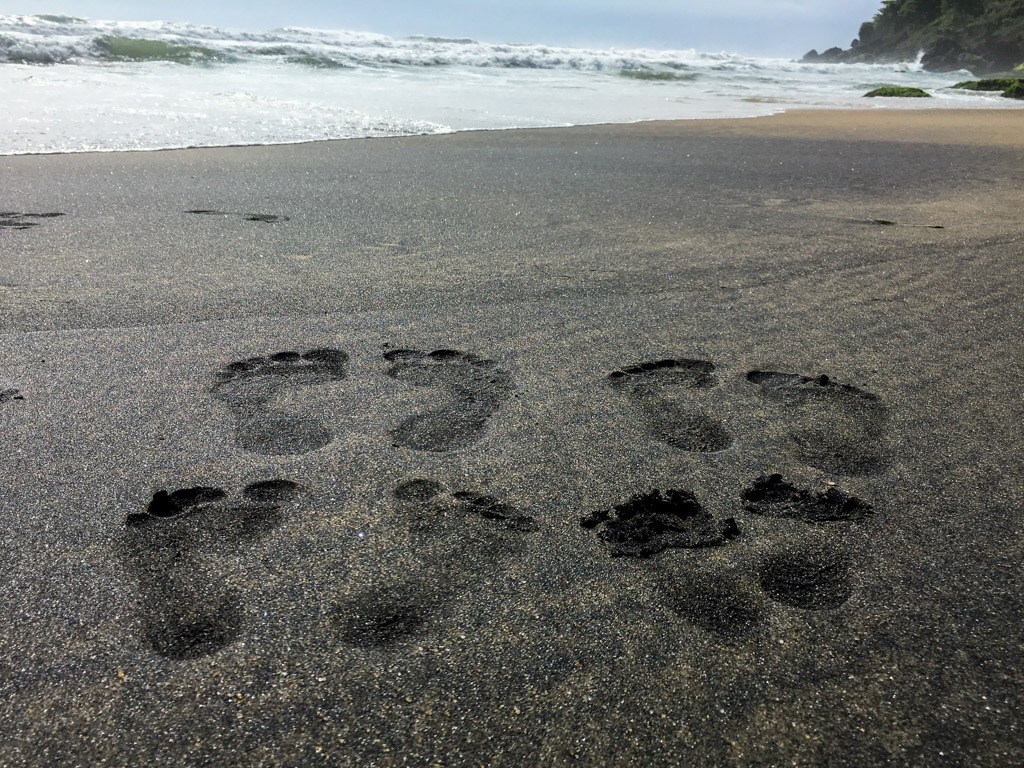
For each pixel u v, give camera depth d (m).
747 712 1.05
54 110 6.80
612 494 1.54
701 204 4.33
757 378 2.09
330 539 1.39
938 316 2.55
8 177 4.42
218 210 3.86
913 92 14.53
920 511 1.50
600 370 2.12
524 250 3.29
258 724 1.02
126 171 4.77
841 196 4.64
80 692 1.06
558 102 10.05
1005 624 1.21
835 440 1.76
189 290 2.67
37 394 1.90
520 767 0.97
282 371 2.07
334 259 3.08
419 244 3.35
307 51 13.21
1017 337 2.38
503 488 1.55
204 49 11.97
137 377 2.01
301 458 1.65
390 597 1.25
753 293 2.77
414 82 11.37
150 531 1.40
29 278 2.74
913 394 1.99
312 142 6.25
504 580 1.29
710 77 17.22
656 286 2.84
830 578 1.31
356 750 0.98
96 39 11.00
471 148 6.22
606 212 4.07
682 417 1.86
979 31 52.53
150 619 1.20
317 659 1.12
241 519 1.44
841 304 2.67
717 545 1.39
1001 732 1.03
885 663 1.13
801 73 22.97
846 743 1.01
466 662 1.12
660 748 1.00
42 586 1.26
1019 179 5.31
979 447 1.74
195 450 1.67
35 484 1.53
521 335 2.35
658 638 1.17
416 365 2.13
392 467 1.62
